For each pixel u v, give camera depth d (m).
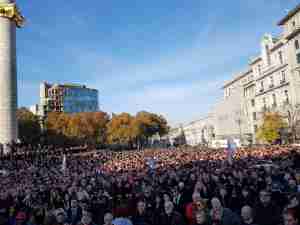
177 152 44.00
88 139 101.62
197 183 12.84
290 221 6.99
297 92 61.72
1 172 31.53
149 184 14.86
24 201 13.70
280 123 61.91
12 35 52.12
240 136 87.00
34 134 87.69
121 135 101.31
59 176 20.95
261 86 78.31
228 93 104.50
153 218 9.36
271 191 10.85
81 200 12.46
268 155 28.25
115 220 7.97
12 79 51.53
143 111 108.50
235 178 14.52
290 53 63.03
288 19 62.72
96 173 21.84
